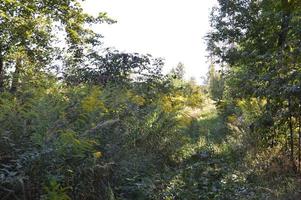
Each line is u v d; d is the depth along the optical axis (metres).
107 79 12.84
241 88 9.32
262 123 8.02
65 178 5.26
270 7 10.45
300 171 7.45
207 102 23.38
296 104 7.21
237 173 7.89
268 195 6.47
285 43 7.61
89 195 5.59
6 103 5.98
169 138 9.24
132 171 6.93
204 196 6.74
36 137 5.12
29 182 4.92
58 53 17.59
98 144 5.86
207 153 9.70
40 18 17.89
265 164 8.09
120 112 8.20
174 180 7.22
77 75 12.78
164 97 12.54
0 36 16.28
